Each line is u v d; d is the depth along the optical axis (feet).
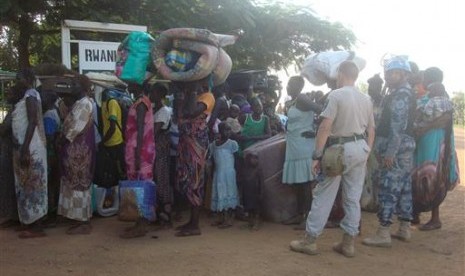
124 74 17.44
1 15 26.23
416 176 19.53
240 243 17.62
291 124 19.72
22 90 18.13
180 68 17.20
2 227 19.34
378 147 17.81
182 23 31.76
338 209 19.85
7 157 18.89
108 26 25.22
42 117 18.12
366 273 14.94
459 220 21.66
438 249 17.37
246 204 19.48
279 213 20.45
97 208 20.58
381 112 17.72
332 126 16.08
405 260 16.19
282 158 20.57
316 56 19.67
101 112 20.43
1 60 48.06
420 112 19.20
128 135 17.76
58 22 30.63
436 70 19.60
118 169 20.08
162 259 15.78
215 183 19.70
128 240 17.74
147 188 17.51
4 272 14.58
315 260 15.93
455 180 20.08
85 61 24.26
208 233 18.89
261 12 38.11
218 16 33.83
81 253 16.30
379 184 17.72
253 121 21.94
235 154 20.34
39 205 17.90
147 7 31.86
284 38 40.24
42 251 16.48
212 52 16.94
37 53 39.27
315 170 16.22
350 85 16.30
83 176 18.08
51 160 19.51
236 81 26.12
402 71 16.93
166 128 19.02
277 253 16.51
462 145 59.21
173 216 20.94
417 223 20.85
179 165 18.26
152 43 17.75
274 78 28.84
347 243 16.37
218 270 14.87
